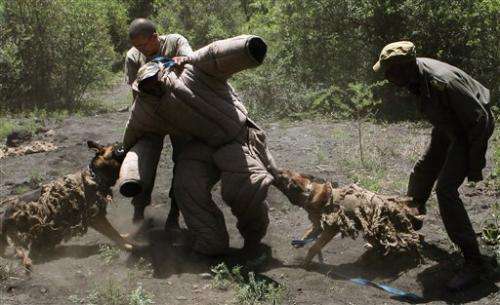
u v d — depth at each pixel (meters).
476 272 5.01
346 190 5.23
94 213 5.36
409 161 8.16
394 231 5.11
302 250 5.70
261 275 5.15
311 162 8.16
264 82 11.55
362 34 12.05
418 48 11.65
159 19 19.61
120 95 16.03
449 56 11.58
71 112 13.11
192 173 5.38
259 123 10.66
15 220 5.29
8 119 11.60
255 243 5.59
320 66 12.31
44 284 4.95
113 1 21.08
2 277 5.04
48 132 10.24
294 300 4.75
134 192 5.25
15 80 13.72
